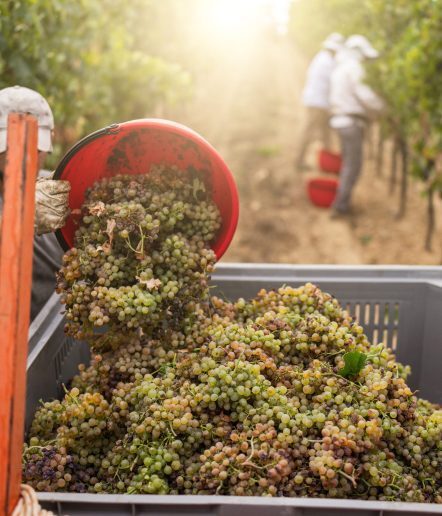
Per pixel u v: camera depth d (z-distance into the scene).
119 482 1.89
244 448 1.81
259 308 2.51
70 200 2.31
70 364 2.69
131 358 2.19
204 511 1.50
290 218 8.98
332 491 1.77
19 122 1.31
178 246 2.17
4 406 1.33
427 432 2.02
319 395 2.00
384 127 9.48
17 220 1.32
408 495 1.84
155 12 10.11
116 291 2.06
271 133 14.89
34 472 1.90
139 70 7.77
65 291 2.18
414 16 7.15
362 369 2.10
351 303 2.79
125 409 2.04
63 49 5.52
